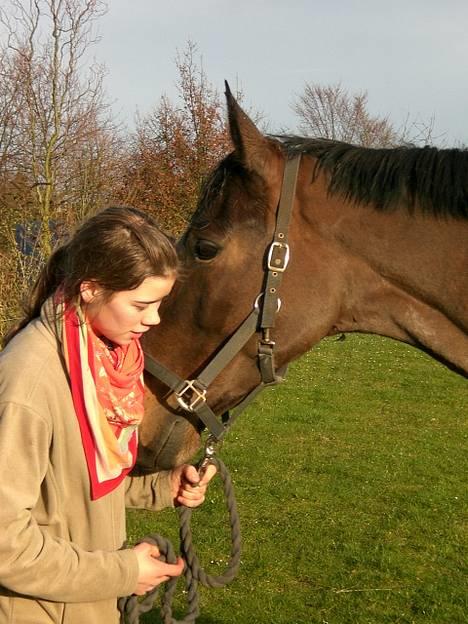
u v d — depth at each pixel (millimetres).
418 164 1939
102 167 12219
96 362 1460
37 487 1381
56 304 1470
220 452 6105
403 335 2002
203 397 1933
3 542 1304
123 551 1470
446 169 1910
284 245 1901
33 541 1338
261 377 1949
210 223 1934
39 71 10969
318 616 3545
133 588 1442
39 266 9469
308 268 1933
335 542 4359
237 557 1810
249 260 1907
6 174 10852
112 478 1494
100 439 1454
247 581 3891
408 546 4316
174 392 1969
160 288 1467
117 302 1434
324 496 5125
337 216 1953
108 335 1477
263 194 1915
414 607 3635
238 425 6973
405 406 7910
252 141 1903
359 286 1982
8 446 1347
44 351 1451
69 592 1369
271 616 3535
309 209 1954
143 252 1426
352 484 5363
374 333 2033
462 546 4312
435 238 1922
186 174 14984
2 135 10883
